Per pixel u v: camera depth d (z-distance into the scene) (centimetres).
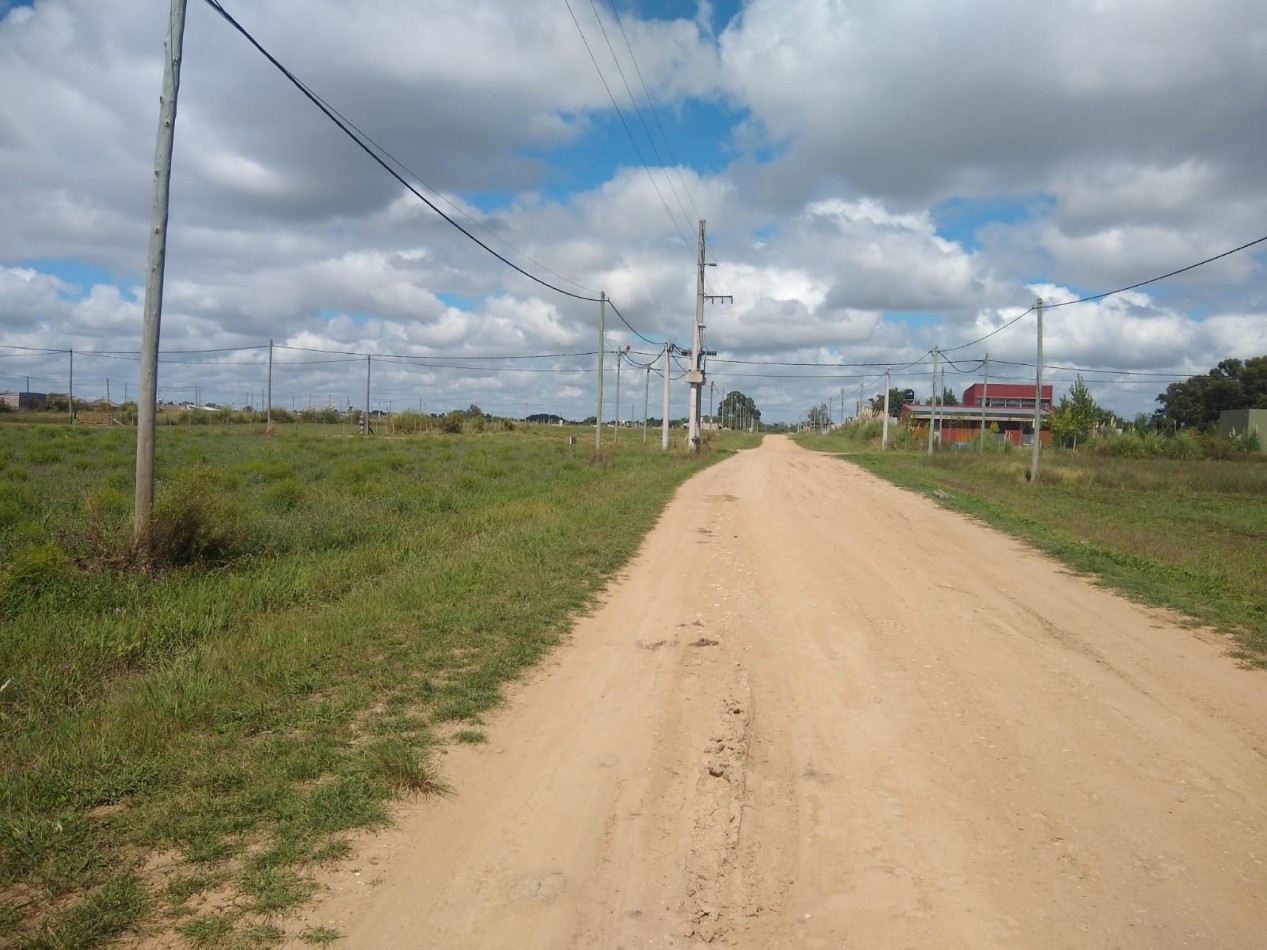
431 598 958
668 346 4944
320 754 529
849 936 372
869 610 1028
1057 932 377
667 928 376
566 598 1027
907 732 628
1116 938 373
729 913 389
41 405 8800
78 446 3344
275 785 484
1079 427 6022
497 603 959
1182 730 638
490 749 571
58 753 508
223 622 844
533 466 3278
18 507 1466
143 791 473
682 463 4053
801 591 1136
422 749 557
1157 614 1037
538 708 657
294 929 361
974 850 452
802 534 1692
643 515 1880
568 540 1419
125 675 700
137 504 1053
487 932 367
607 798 505
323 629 802
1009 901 402
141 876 393
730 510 2094
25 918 356
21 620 806
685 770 552
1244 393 7506
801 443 8925
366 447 4431
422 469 2920
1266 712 683
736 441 9088
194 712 581
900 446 6806
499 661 754
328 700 633
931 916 388
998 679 760
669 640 877
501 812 481
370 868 414
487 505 1886
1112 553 1463
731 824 476
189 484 1099
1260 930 380
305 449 4034
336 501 1756
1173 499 2769
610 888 407
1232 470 3762
